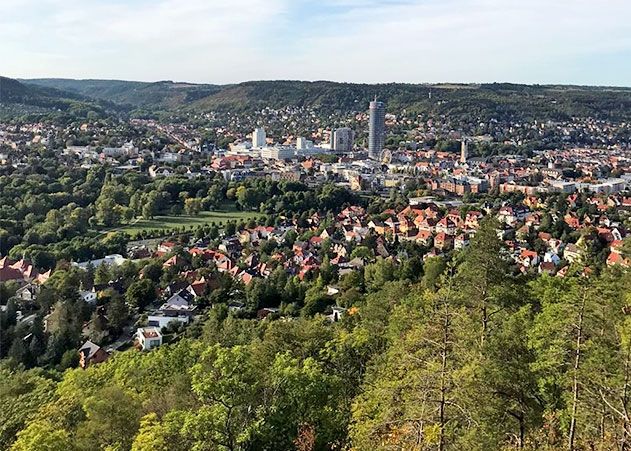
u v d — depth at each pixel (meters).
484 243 69.31
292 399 53.69
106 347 129.75
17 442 51.72
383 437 48.19
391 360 62.03
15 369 102.81
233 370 49.75
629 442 45.03
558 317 55.66
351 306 131.62
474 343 50.16
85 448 55.84
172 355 81.62
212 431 48.03
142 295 150.38
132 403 62.16
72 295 147.62
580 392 48.50
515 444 52.22
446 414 43.56
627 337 47.59
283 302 147.12
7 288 152.12
